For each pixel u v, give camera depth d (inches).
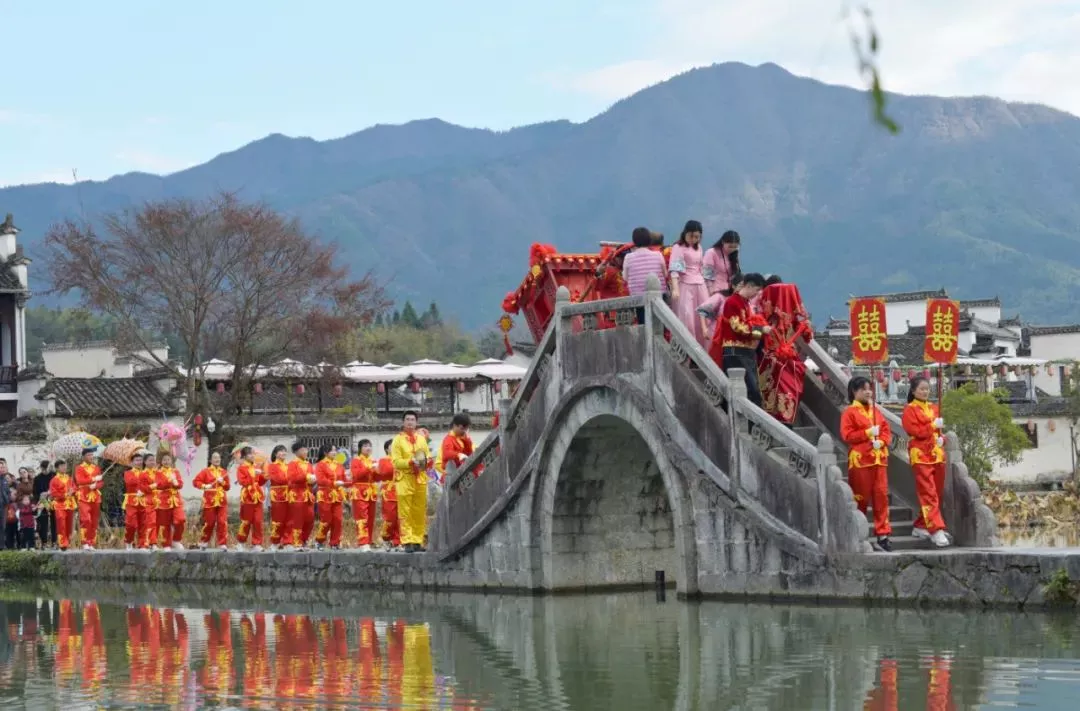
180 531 1330.0
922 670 547.8
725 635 674.8
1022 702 485.1
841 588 721.6
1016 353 3129.9
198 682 642.8
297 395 2412.6
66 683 658.8
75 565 1342.3
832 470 724.7
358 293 2261.3
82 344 2861.7
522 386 945.5
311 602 1002.1
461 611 873.5
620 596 902.4
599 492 934.4
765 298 822.5
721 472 787.4
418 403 2758.4
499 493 963.3
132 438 2015.3
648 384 832.9
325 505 1213.7
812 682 544.1
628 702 537.0
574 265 1013.8
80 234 2134.6
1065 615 639.8
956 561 677.9
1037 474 2443.4
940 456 732.7
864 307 970.1
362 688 600.4
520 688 581.3
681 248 867.4
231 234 2105.1
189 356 2142.0
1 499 1505.9
